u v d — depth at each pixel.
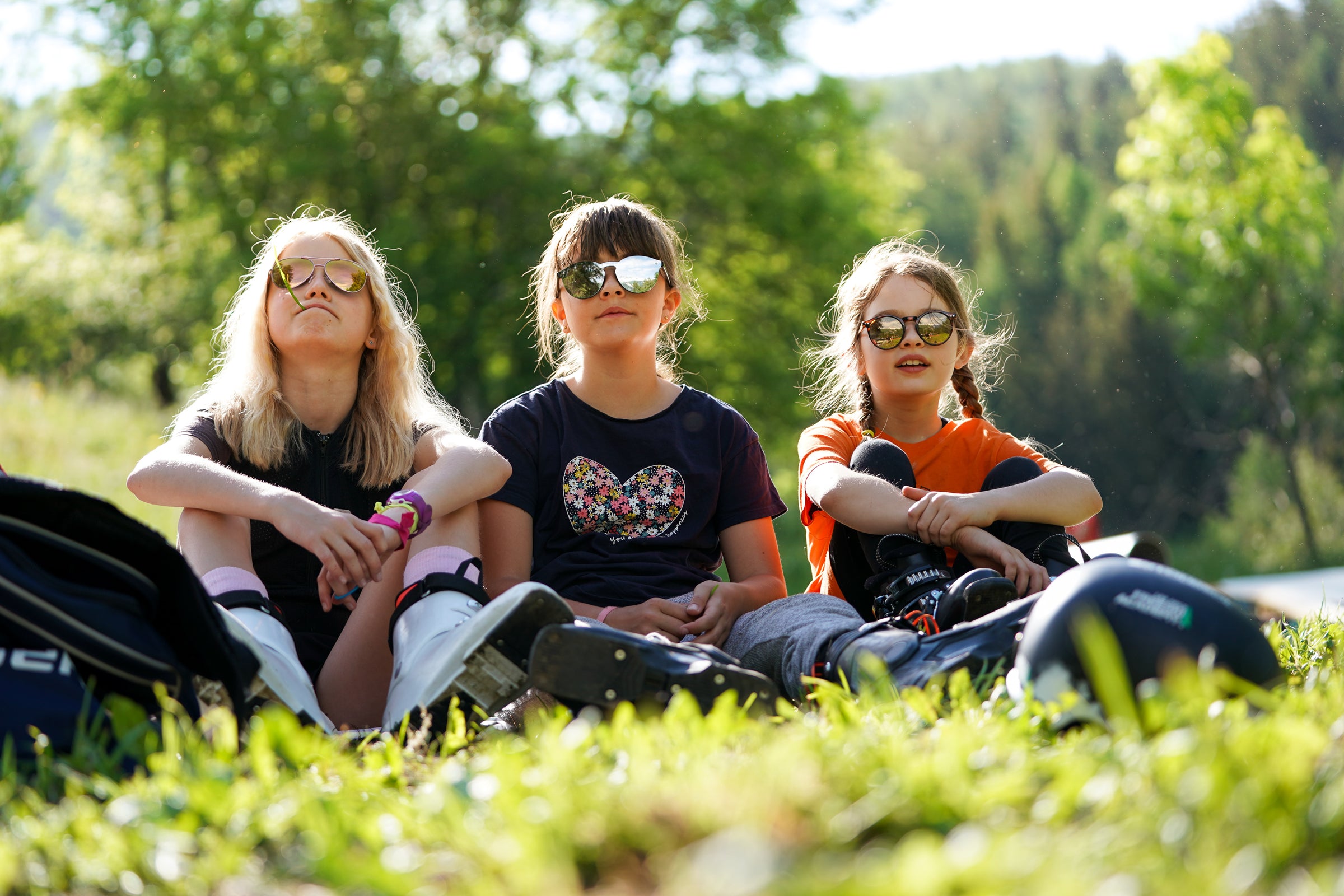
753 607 2.60
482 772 1.30
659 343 3.32
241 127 18.08
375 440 2.56
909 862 0.83
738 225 18.81
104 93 18.36
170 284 20.61
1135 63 20.55
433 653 1.94
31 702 1.47
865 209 20.31
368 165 18.05
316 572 2.43
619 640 1.70
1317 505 27.39
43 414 12.83
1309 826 0.95
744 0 18.08
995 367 3.59
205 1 18.17
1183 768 1.07
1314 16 24.27
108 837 1.15
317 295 2.52
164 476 2.19
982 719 1.52
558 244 2.98
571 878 0.97
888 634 2.02
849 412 3.27
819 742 1.27
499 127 17.62
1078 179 47.50
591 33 19.02
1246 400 34.34
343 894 1.00
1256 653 1.51
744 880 0.85
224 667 1.67
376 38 18.16
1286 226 20.05
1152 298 21.95
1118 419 36.97
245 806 1.20
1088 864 0.91
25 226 24.97
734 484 2.86
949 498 2.51
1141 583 1.55
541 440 2.77
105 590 1.59
